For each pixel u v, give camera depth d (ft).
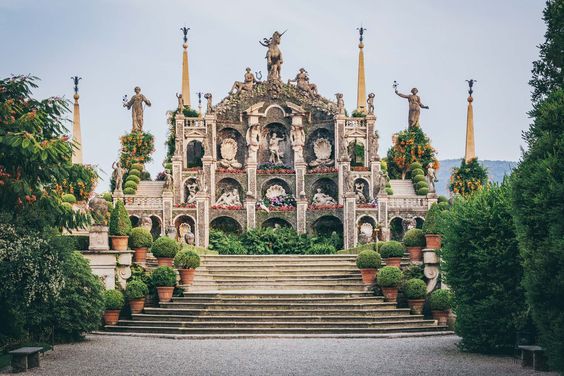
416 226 209.26
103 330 120.26
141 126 233.55
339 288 140.56
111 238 128.57
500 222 92.38
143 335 115.14
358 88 260.42
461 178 225.97
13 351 80.43
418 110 236.84
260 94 226.58
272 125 227.61
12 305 93.40
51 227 96.99
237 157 225.35
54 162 91.25
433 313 122.93
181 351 95.81
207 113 221.25
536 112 76.64
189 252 134.10
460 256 95.14
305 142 224.94
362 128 221.46
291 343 104.99
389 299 126.82
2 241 89.35
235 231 214.48
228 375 77.25
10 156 90.02
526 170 74.33
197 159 225.56
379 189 208.95
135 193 216.95
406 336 113.29
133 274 129.39
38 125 90.68
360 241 176.55
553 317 70.90
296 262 153.58
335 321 118.83
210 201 215.10
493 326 91.45
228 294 127.03
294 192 220.02
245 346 101.40
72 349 98.12
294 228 213.25
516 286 90.63
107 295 120.37
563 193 69.21
